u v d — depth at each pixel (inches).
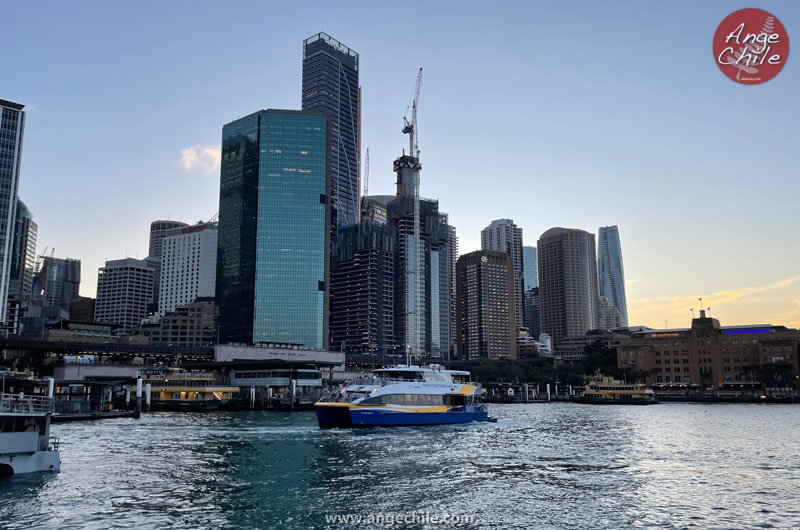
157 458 2539.4
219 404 6569.9
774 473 2315.5
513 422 4699.8
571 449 2967.5
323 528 1546.5
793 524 1612.9
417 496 1883.6
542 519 1640.0
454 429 3934.5
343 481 2098.9
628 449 2987.2
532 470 2345.0
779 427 4296.3
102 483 2004.2
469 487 2018.9
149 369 7652.6
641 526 1588.3
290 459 2546.8
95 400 5128.0
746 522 1631.4
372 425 3821.4
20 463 2076.8
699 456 2753.4
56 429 3713.1
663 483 2111.2
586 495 1916.8
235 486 1999.3
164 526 1539.1
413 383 4074.8
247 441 3152.1
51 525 1526.8
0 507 1673.2
